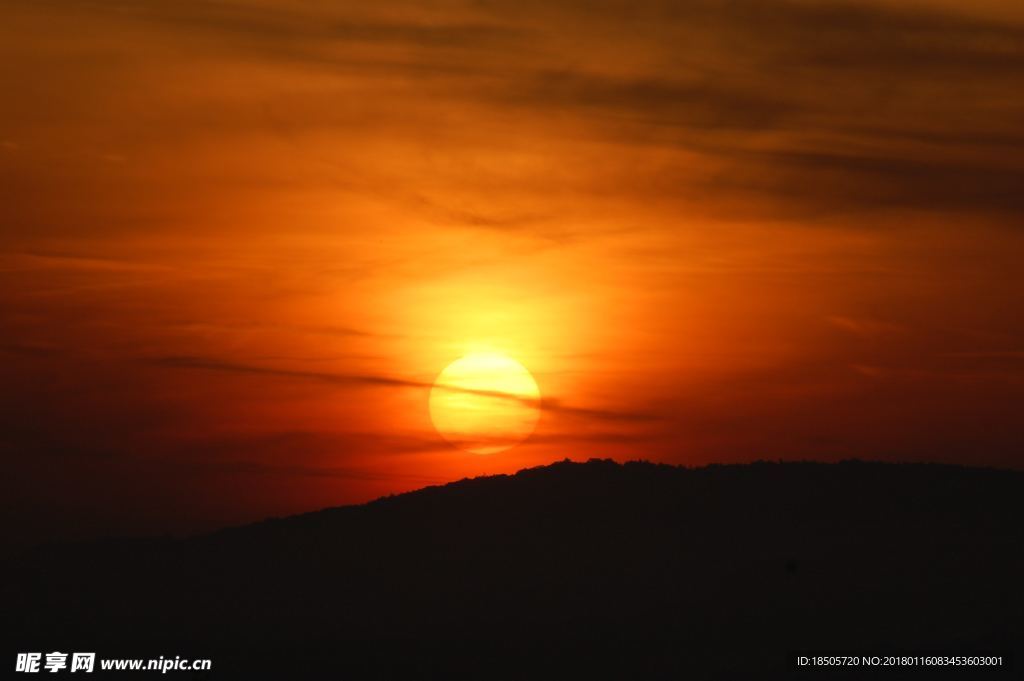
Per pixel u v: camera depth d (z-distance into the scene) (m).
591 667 195.62
